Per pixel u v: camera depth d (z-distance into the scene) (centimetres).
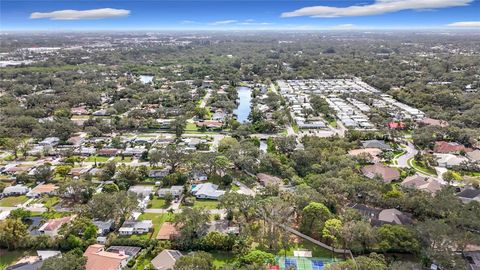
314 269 9575
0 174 15612
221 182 15000
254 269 8456
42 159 17400
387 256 9944
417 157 16975
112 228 11456
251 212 11525
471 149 18025
